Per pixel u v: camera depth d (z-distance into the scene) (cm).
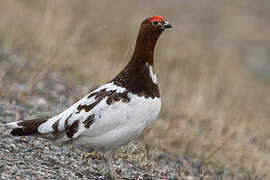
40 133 1054
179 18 4409
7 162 1045
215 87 2502
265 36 4559
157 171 1355
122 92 1025
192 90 2511
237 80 3006
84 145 1066
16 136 1128
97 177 1104
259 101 2909
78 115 1030
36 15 3022
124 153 1359
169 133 1722
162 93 2239
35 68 2080
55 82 2050
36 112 1584
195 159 1642
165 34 3622
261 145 2000
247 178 1591
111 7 4038
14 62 2100
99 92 1046
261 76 3666
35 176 1003
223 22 4612
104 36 3139
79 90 2044
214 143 1711
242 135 1939
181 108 2122
